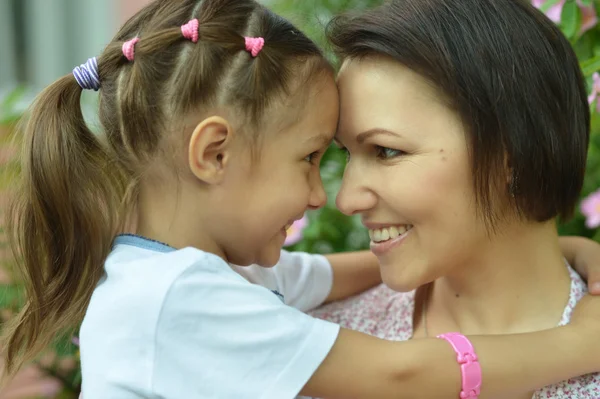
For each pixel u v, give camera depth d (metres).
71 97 1.14
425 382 1.00
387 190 1.05
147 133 1.09
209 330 0.99
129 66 1.11
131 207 1.18
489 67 1.00
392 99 1.03
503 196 1.06
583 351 1.03
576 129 1.08
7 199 1.38
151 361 0.98
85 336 1.04
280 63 1.08
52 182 1.11
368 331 1.30
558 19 1.41
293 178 1.10
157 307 0.98
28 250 1.16
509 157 1.02
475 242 1.08
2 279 1.48
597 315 1.07
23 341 1.19
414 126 1.02
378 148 1.08
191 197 1.10
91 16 3.01
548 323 1.12
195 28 1.07
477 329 1.17
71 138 1.13
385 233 1.11
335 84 1.11
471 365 1.00
